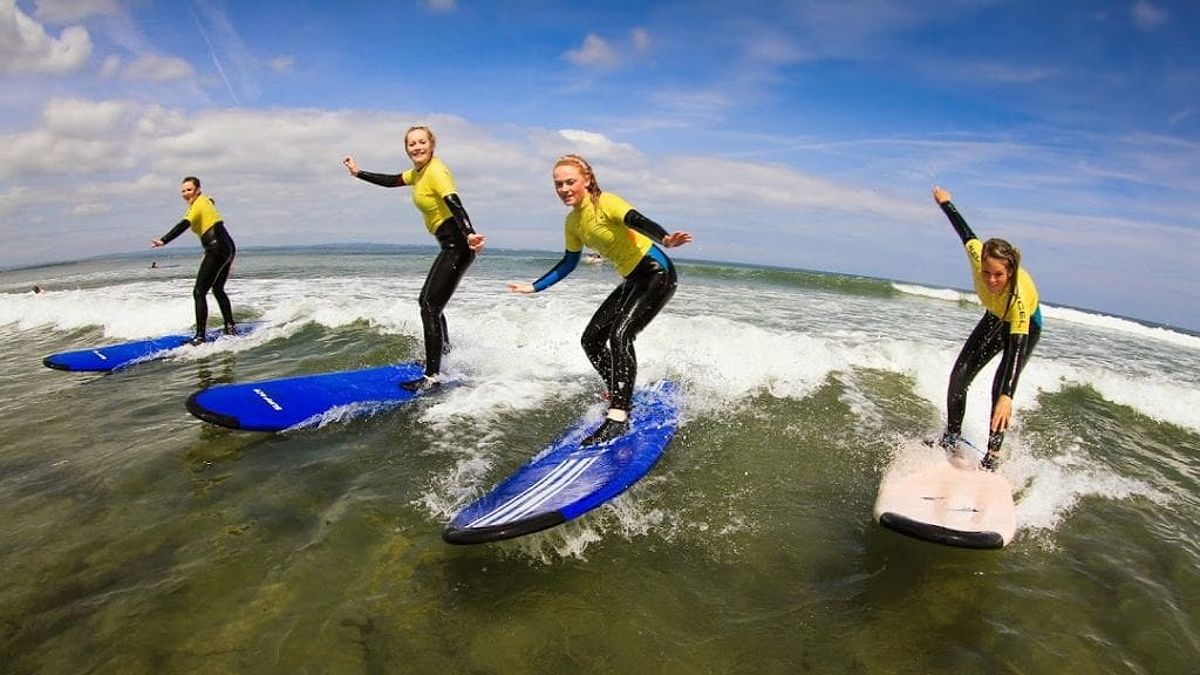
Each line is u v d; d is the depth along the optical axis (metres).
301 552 3.09
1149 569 3.34
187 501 3.60
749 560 3.25
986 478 3.91
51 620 2.56
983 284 4.29
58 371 6.62
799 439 4.97
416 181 5.39
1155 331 15.20
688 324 8.20
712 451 4.65
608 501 3.68
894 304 15.00
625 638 2.61
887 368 7.06
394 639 2.52
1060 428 5.75
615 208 4.09
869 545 3.45
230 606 2.67
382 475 4.00
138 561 2.99
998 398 4.05
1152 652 2.68
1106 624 2.86
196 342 7.44
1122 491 4.38
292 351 7.21
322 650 2.43
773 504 3.88
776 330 9.21
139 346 7.11
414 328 8.15
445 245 5.54
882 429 5.28
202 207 7.23
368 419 4.96
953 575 3.18
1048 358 8.88
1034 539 3.60
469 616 2.69
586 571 3.07
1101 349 10.48
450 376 6.05
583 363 6.84
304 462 4.17
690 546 3.36
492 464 4.21
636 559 3.21
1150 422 6.24
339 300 10.37
